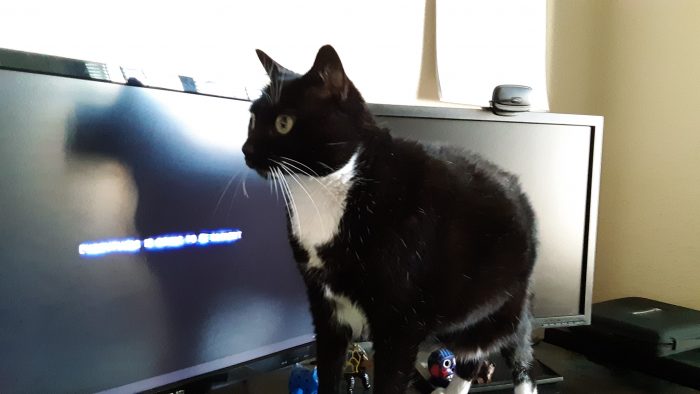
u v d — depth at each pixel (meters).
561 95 1.43
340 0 1.08
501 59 1.28
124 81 0.62
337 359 0.74
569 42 1.43
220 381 0.73
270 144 0.66
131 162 0.64
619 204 1.41
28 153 0.55
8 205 0.54
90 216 0.60
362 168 0.66
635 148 1.37
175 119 0.67
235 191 0.74
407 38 1.17
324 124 0.65
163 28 0.89
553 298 1.04
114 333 0.63
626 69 1.39
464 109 0.95
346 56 1.09
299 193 0.68
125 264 0.64
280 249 0.80
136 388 0.65
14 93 0.54
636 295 1.37
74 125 0.59
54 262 0.58
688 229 1.27
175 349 0.69
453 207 0.69
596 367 1.11
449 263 0.68
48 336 0.58
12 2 0.75
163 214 0.67
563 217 1.04
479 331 0.79
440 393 0.86
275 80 0.69
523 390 0.84
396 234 0.65
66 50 0.80
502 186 0.79
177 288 0.69
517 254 0.78
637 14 1.36
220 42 0.95
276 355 0.80
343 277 0.67
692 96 1.26
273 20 1.00
